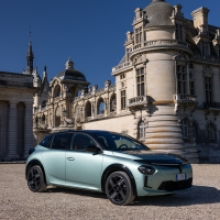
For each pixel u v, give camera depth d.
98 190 9.86
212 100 41.56
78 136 11.14
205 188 12.74
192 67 40.12
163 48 35.59
